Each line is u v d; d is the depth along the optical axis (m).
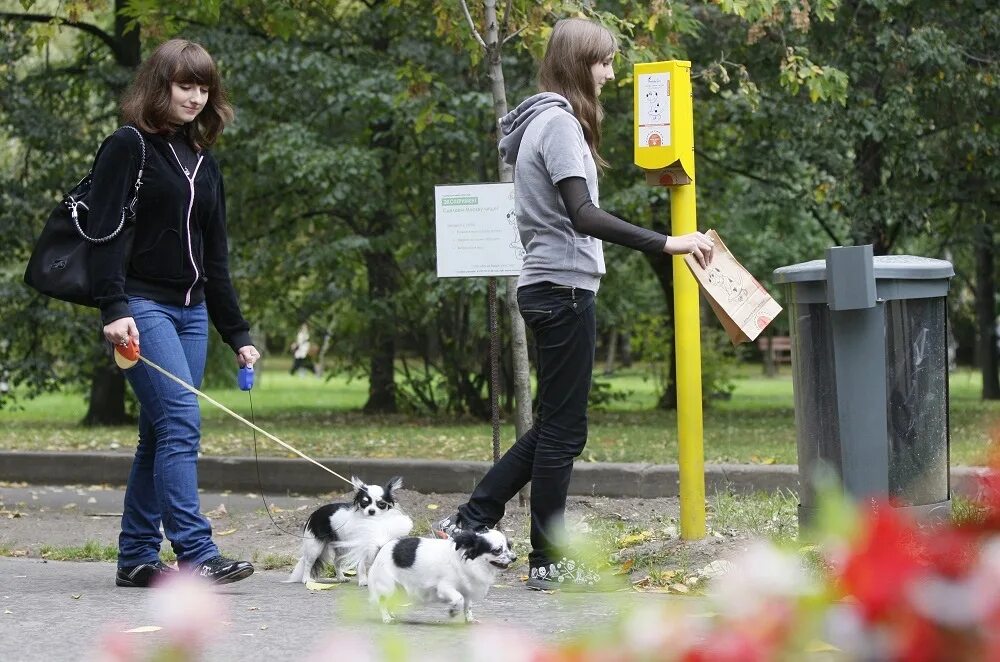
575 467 12.86
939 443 7.59
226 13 22.94
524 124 7.52
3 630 6.18
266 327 29.67
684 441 8.39
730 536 8.80
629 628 1.78
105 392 27.53
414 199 25.41
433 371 27.73
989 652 1.45
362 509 7.86
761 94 20.78
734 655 1.62
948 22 21.19
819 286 7.46
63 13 14.67
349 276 25.08
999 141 21.17
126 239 7.44
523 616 6.59
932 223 24.31
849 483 7.42
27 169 25.41
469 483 13.43
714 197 27.17
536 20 11.70
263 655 5.52
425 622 6.40
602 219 7.17
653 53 13.53
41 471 15.40
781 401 36.53
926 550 1.54
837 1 14.05
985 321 36.31
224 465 14.39
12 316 25.33
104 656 1.95
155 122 7.57
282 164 22.14
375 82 21.91
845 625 1.55
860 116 20.62
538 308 7.43
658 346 30.72
